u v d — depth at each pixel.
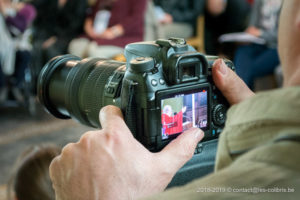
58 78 1.20
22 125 3.53
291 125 0.40
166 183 0.77
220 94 0.95
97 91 1.02
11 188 1.21
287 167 0.38
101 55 3.48
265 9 3.37
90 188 0.71
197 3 3.96
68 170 0.73
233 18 4.13
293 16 0.46
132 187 0.72
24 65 3.90
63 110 1.21
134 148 0.74
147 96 0.85
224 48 3.71
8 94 4.04
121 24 3.46
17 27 3.77
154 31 3.55
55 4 3.96
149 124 0.86
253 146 0.43
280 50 0.48
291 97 0.41
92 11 3.79
